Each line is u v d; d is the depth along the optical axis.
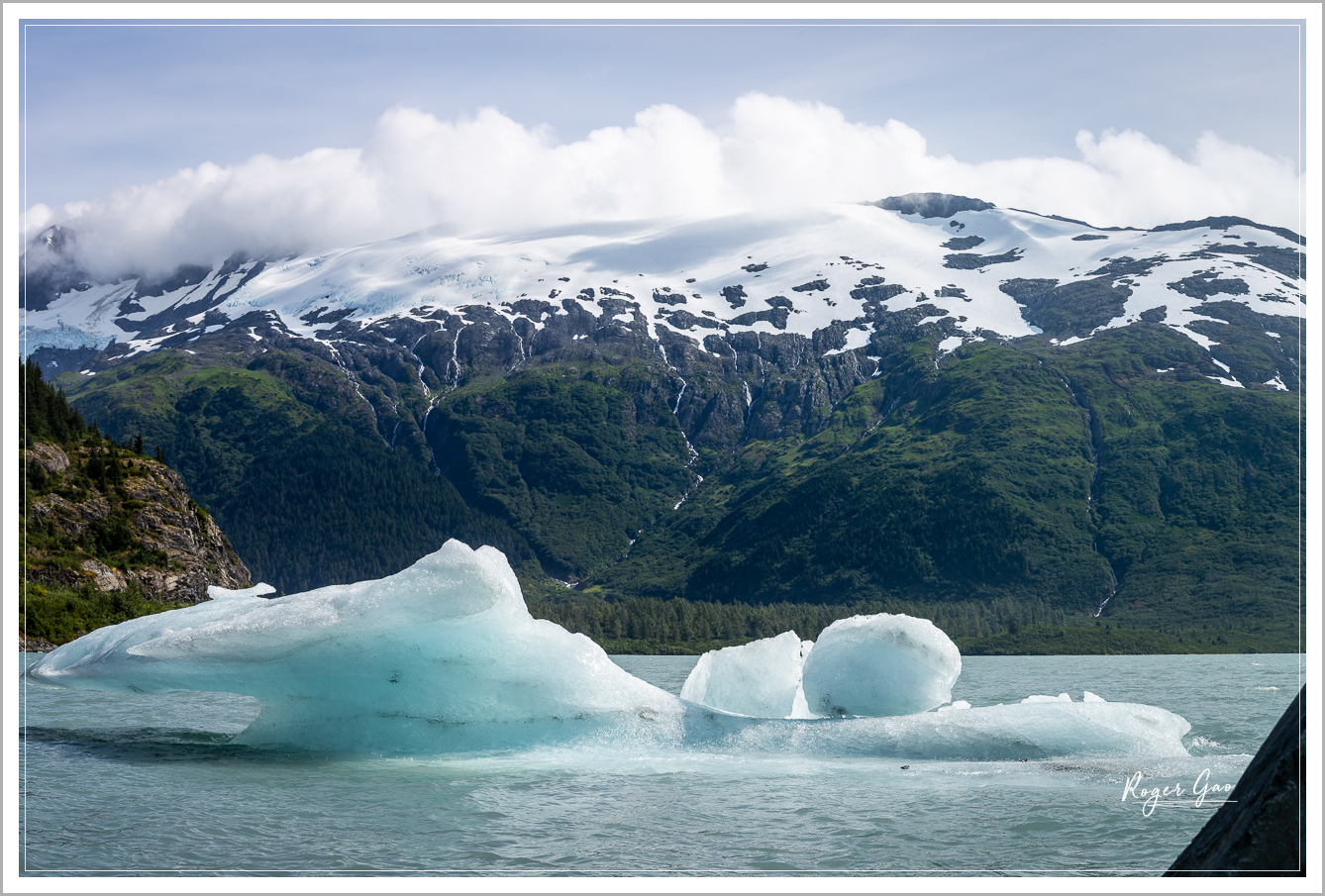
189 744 20.20
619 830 12.98
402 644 18.41
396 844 12.24
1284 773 7.03
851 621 22.39
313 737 19.55
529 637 19.08
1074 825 13.24
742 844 12.29
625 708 19.58
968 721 19.31
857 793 15.23
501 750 18.75
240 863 11.38
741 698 22.25
